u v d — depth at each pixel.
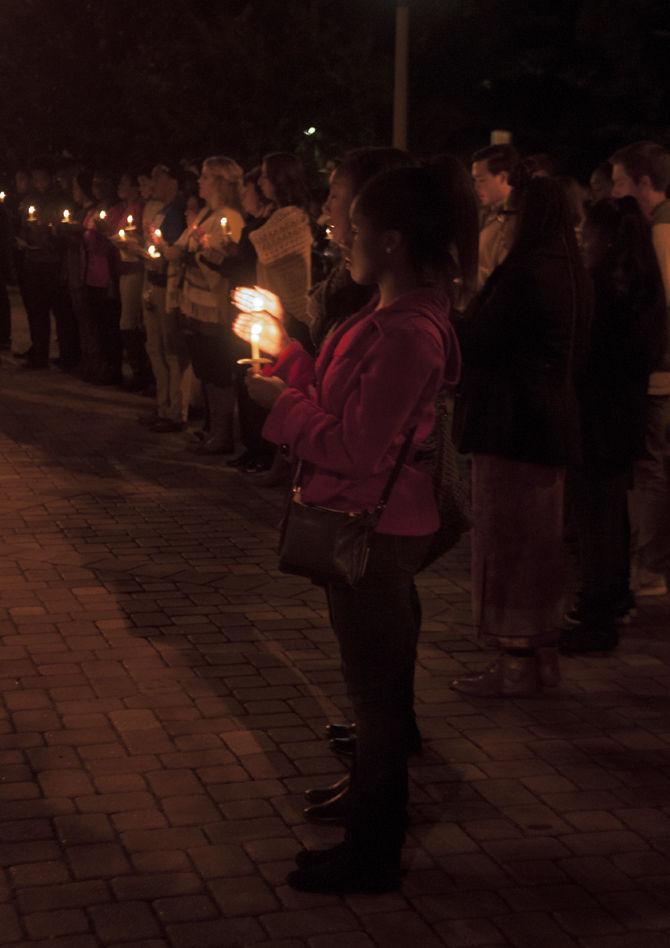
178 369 11.60
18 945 3.98
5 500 9.23
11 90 21.12
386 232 4.07
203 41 19.98
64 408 12.73
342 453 3.94
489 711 5.88
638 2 26.02
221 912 4.21
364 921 4.20
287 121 20.34
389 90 21.00
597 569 6.59
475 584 6.03
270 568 7.83
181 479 9.99
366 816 4.30
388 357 3.91
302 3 20.41
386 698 4.25
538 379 5.66
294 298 9.25
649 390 7.16
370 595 4.14
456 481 4.36
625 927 4.22
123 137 20.61
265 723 5.64
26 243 14.80
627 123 27.52
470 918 4.24
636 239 6.36
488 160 8.32
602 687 6.20
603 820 4.92
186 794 4.98
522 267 5.60
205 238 10.10
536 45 28.11
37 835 4.64
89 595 7.24
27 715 5.64
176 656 6.38
